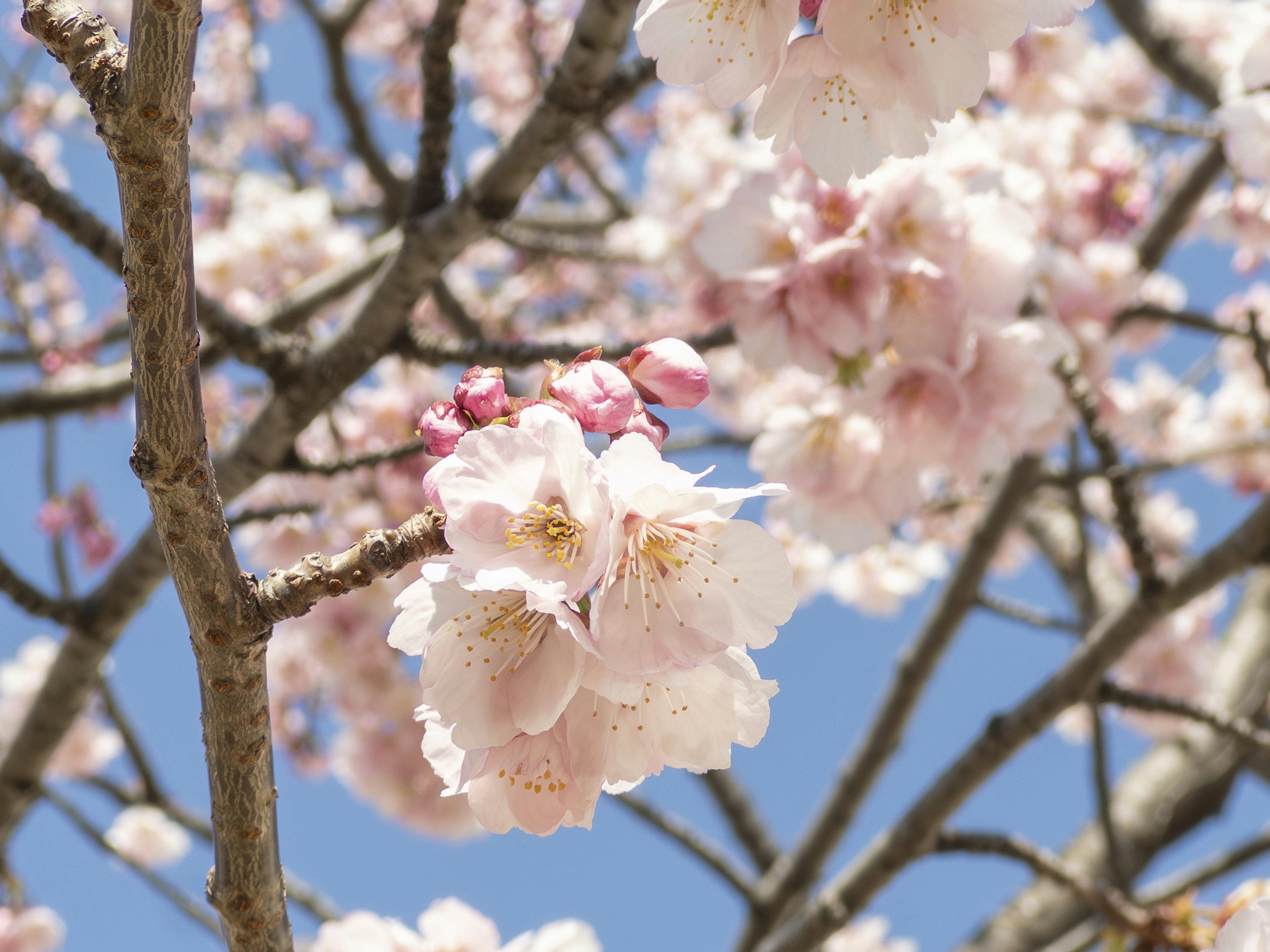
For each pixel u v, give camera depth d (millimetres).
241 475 963
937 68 731
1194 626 1694
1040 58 1565
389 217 1731
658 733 704
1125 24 1455
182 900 1202
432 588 702
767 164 1038
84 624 974
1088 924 1848
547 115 853
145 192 690
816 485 935
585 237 2316
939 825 1079
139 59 683
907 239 859
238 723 726
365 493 1402
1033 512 2152
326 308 1326
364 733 1483
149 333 700
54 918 1547
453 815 1482
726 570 698
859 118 750
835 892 1126
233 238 1545
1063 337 911
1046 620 1316
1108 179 1438
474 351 922
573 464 691
